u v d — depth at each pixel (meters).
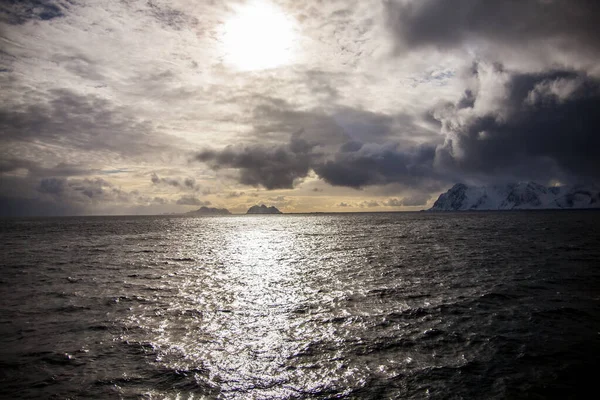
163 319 16.75
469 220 136.75
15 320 16.58
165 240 63.97
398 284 23.34
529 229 76.75
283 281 25.55
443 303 18.61
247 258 38.69
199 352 12.86
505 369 11.23
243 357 12.38
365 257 36.91
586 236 57.75
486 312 17.00
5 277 27.36
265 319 16.62
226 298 20.70
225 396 9.85
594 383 10.39
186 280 26.30
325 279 25.86
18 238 67.69
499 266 29.56
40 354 12.70
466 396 9.70
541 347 12.88
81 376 11.05
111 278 27.08
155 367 11.65
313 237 67.12
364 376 10.88
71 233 82.75
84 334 14.77
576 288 21.55
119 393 10.05
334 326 15.45
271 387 10.30
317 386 10.33
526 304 18.23
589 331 14.42
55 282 25.47
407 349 12.81
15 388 10.34
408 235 65.50
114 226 121.56
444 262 32.31
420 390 10.00
